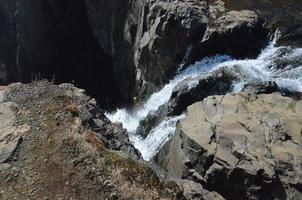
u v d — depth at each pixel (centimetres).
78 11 3319
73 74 3362
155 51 2420
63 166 1349
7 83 3481
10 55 3462
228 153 1533
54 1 3338
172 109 2105
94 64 3281
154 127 2211
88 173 1320
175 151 1706
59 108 1591
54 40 3431
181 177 1614
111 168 1346
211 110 1712
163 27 2341
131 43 2755
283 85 1961
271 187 1439
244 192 1477
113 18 2964
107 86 3152
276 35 2267
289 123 1591
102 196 1263
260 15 2375
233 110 1695
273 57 2144
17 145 1456
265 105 1714
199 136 1609
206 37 2255
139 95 2642
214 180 1524
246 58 2231
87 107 1723
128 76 2891
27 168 1375
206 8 2414
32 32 3391
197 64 2286
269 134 1559
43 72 3444
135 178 1347
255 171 1452
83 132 1480
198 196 1387
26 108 1620
